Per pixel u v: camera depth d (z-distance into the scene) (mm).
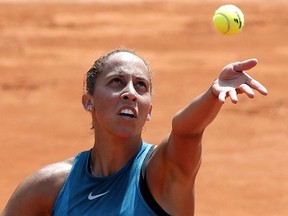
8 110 74000
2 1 146250
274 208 46000
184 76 87188
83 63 95125
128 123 14547
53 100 77750
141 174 14492
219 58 96438
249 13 127625
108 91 14703
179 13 131875
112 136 14734
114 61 14883
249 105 71500
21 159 57375
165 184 14422
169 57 97938
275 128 64812
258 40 105062
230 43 103938
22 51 101312
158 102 75500
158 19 126250
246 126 65375
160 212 14297
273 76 84875
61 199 14914
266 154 57250
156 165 14383
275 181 50812
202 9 136125
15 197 15727
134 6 140250
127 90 14586
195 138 14000
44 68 92000
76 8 138625
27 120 70125
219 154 57500
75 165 15266
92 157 15258
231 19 16672
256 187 49719
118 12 134750
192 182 14578
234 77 13445
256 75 85500
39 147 60906
